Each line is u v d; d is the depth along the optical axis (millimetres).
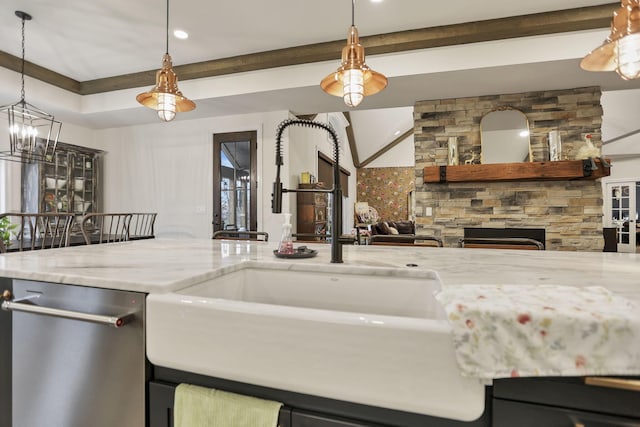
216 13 2600
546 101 3477
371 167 10227
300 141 4691
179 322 714
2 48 3111
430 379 546
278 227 4160
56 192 4227
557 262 1174
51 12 2566
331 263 1153
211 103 3789
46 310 864
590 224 3416
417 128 3818
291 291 1159
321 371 601
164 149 4656
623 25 1352
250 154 4250
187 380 738
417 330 552
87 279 871
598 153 3309
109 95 3953
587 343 516
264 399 666
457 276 918
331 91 2018
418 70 2951
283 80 3330
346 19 2691
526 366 521
